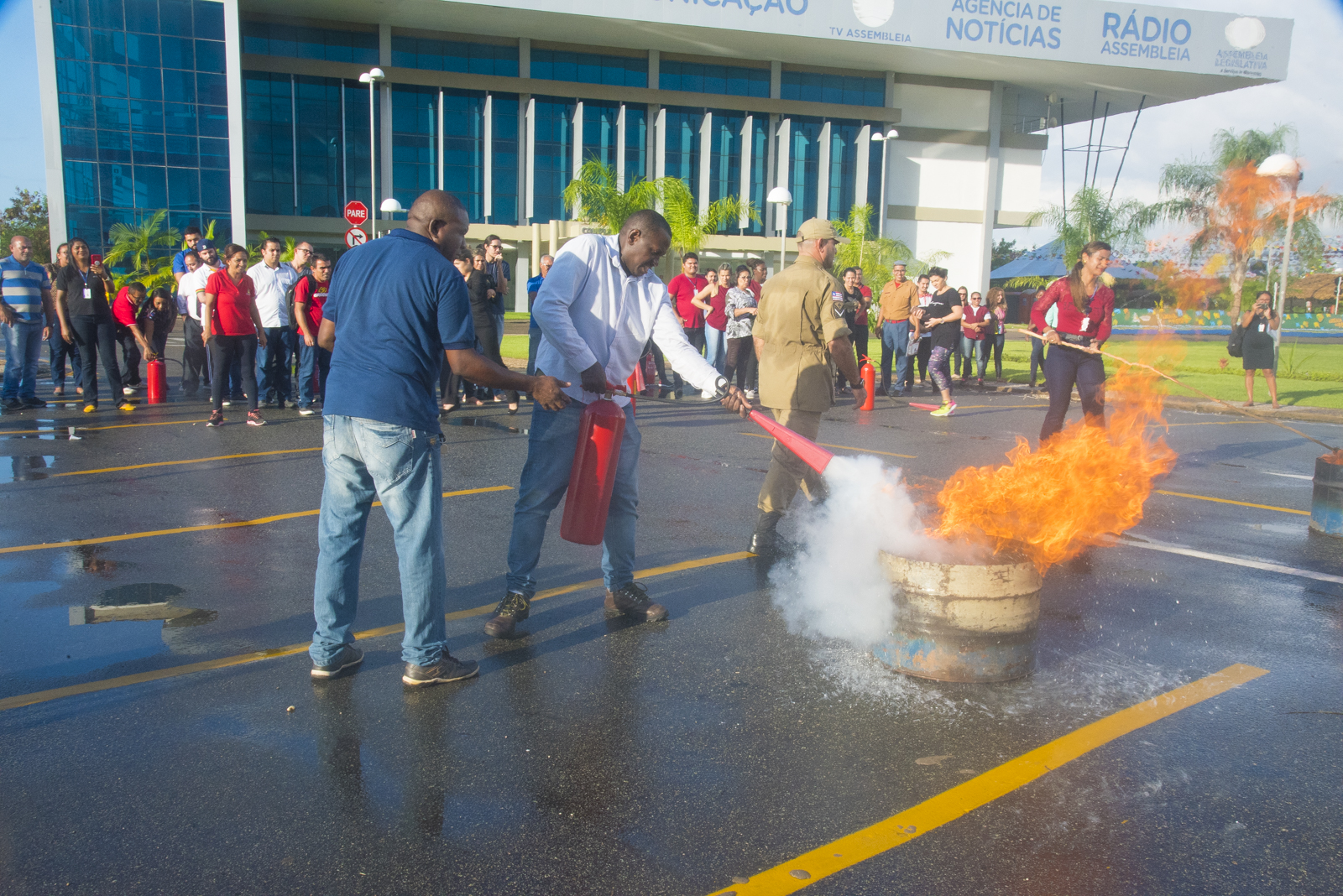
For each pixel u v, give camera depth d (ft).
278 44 141.59
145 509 21.21
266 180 141.69
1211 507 23.31
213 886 7.93
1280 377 68.64
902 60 158.51
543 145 152.76
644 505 22.48
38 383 48.24
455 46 148.46
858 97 165.89
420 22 143.23
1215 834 8.87
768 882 8.07
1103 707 11.60
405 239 11.57
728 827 8.89
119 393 37.86
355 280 11.50
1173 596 16.16
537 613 14.83
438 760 10.11
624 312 14.19
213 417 33.19
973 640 12.15
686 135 157.89
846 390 51.52
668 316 14.65
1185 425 40.01
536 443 13.98
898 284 50.90
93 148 116.06
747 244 156.46
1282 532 20.86
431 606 11.85
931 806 9.29
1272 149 91.76
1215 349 99.40
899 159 172.65
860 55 156.35
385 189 147.13
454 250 12.21
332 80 143.23
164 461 27.02
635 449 14.56
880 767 10.06
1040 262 172.86
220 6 118.32
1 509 21.02
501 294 37.68
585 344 13.47
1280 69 164.66
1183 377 67.62
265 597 15.30
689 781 9.73
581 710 11.39
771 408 18.24
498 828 8.84
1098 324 23.88
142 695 11.59
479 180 152.05
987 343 55.83
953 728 10.98
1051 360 24.39
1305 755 10.45
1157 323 117.60
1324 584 16.97
